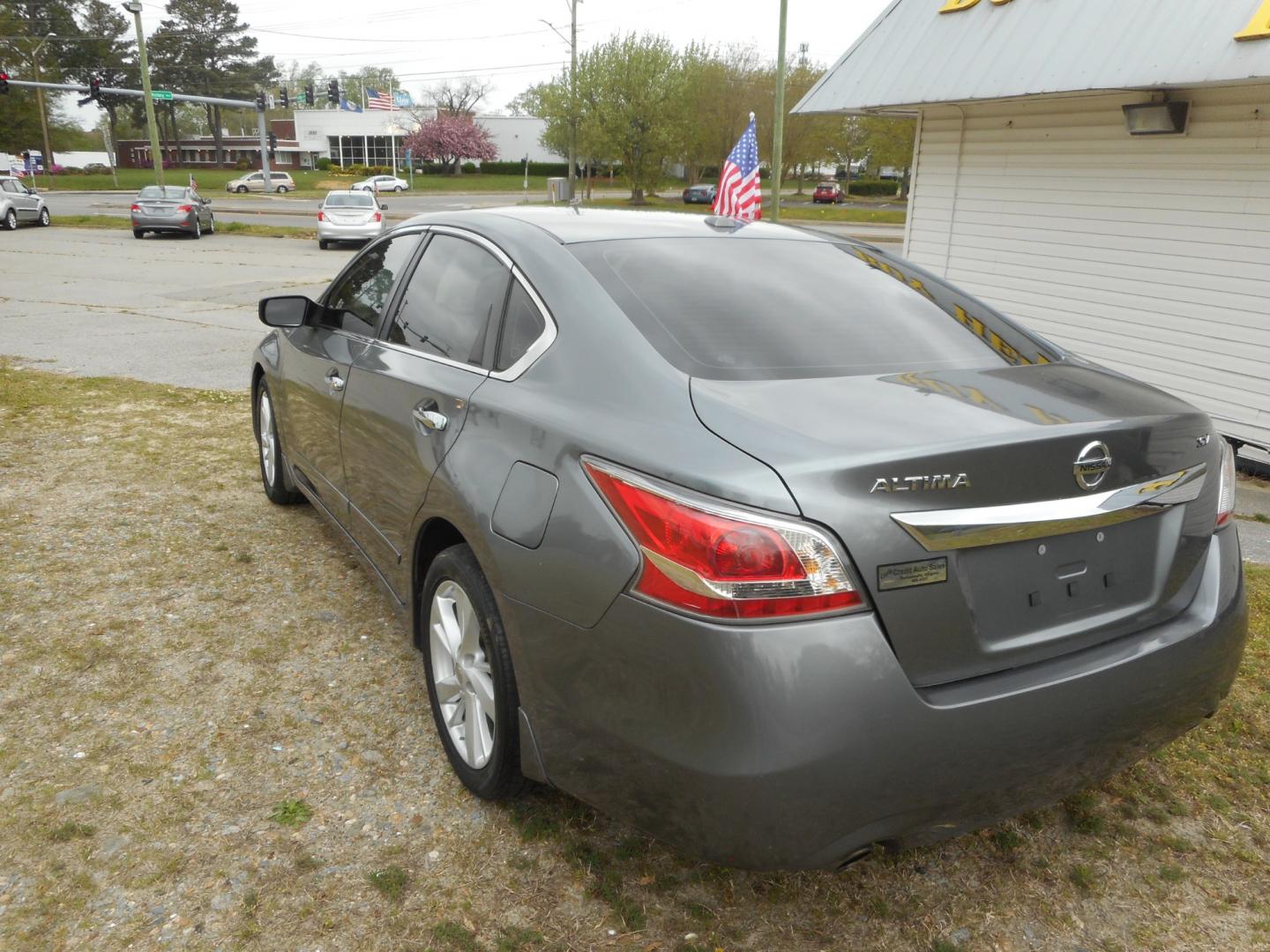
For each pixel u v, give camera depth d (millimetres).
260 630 3510
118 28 94750
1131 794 2707
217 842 2402
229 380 8148
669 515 1835
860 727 1770
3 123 82062
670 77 57281
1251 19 6266
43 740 2793
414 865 2354
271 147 99938
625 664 1915
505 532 2195
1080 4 7504
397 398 2906
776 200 24203
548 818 2531
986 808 1966
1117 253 8156
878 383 2152
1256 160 7020
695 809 1845
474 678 2482
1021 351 2621
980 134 9297
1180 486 2170
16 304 12852
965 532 1849
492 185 76938
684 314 2357
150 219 25984
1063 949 2164
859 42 9805
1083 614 2062
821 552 1746
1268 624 3818
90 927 2119
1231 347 7391
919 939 2180
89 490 4992
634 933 2166
